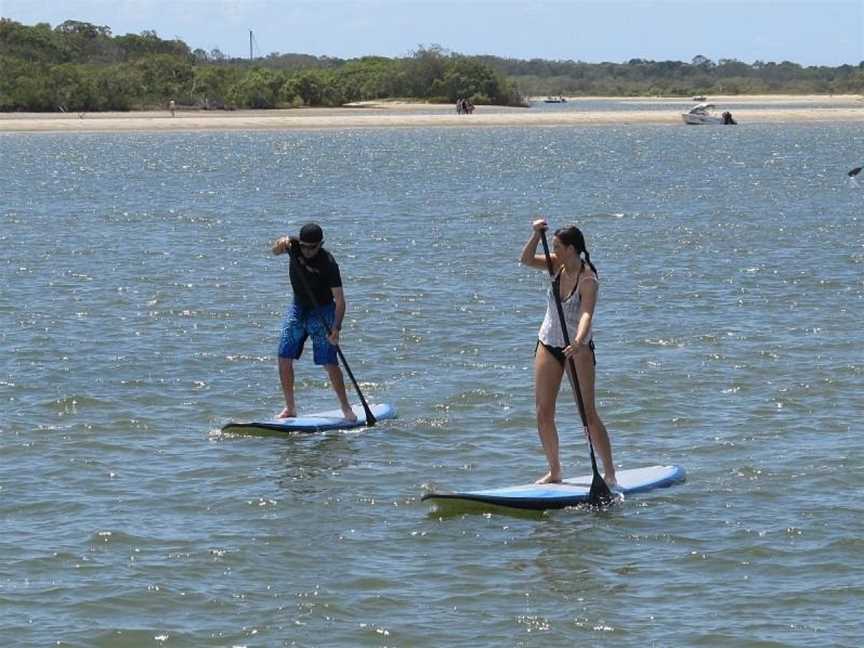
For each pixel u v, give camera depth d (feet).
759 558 32.91
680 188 150.61
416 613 29.66
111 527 34.96
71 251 93.91
